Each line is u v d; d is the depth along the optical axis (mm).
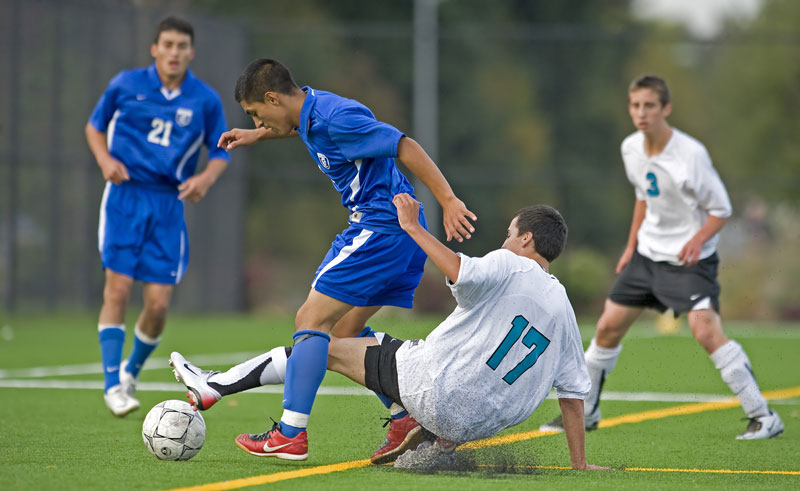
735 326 69688
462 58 109438
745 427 22688
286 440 15648
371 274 16219
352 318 17375
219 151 24609
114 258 23250
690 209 21594
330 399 26578
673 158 21562
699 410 25734
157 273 23766
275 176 71875
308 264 91875
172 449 16234
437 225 82562
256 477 14758
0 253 57438
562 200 102688
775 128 99750
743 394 21062
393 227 16297
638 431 21984
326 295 16094
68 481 14242
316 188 91875
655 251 21953
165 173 23828
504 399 15164
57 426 20844
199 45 66438
